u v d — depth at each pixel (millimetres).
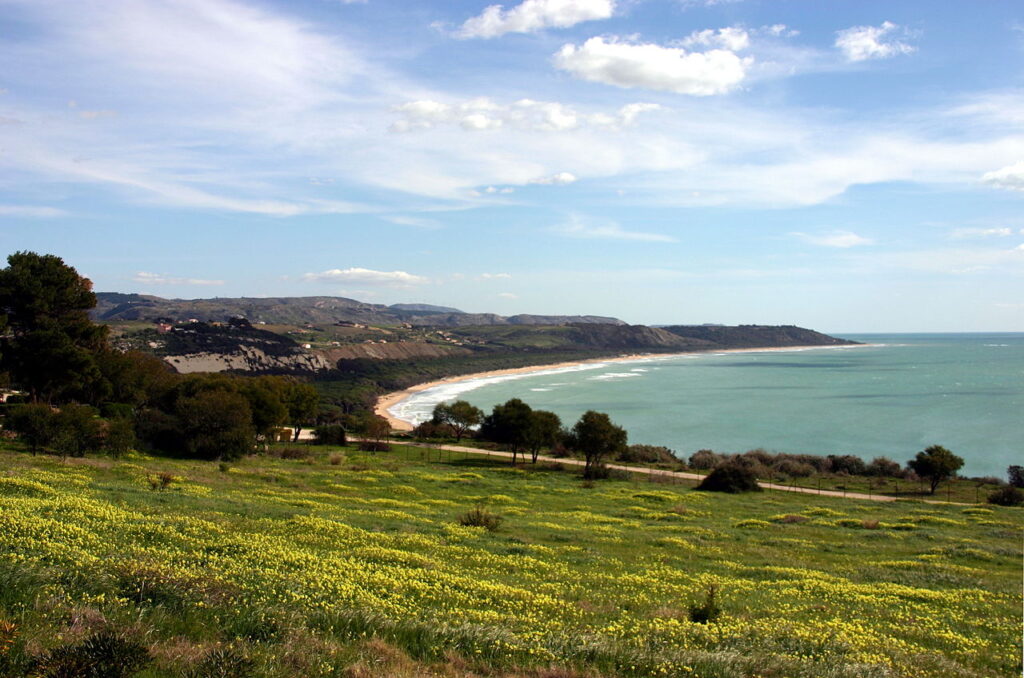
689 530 37312
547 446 87500
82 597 11297
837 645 14406
